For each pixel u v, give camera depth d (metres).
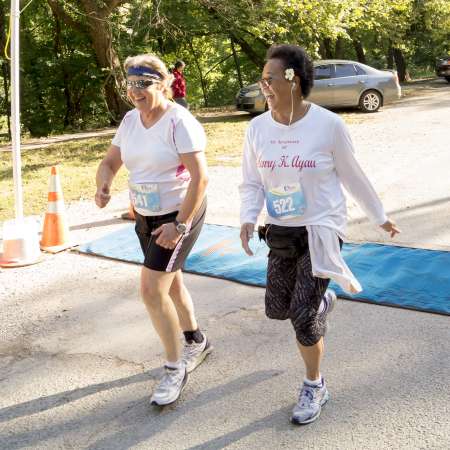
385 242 5.58
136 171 3.19
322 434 2.89
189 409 3.19
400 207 6.83
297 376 3.45
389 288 4.52
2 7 20.58
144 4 17.39
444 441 2.78
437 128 12.59
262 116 2.96
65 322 4.39
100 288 5.00
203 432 2.99
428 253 5.18
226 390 3.35
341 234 2.89
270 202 2.92
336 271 2.83
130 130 3.17
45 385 3.54
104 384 3.51
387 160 9.58
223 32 21.72
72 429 3.09
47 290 5.02
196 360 3.61
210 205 7.39
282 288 3.04
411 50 33.88
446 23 28.75
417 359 3.54
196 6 19.50
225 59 29.91
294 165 2.81
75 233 6.54
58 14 17.98
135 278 5.18
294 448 2.81
